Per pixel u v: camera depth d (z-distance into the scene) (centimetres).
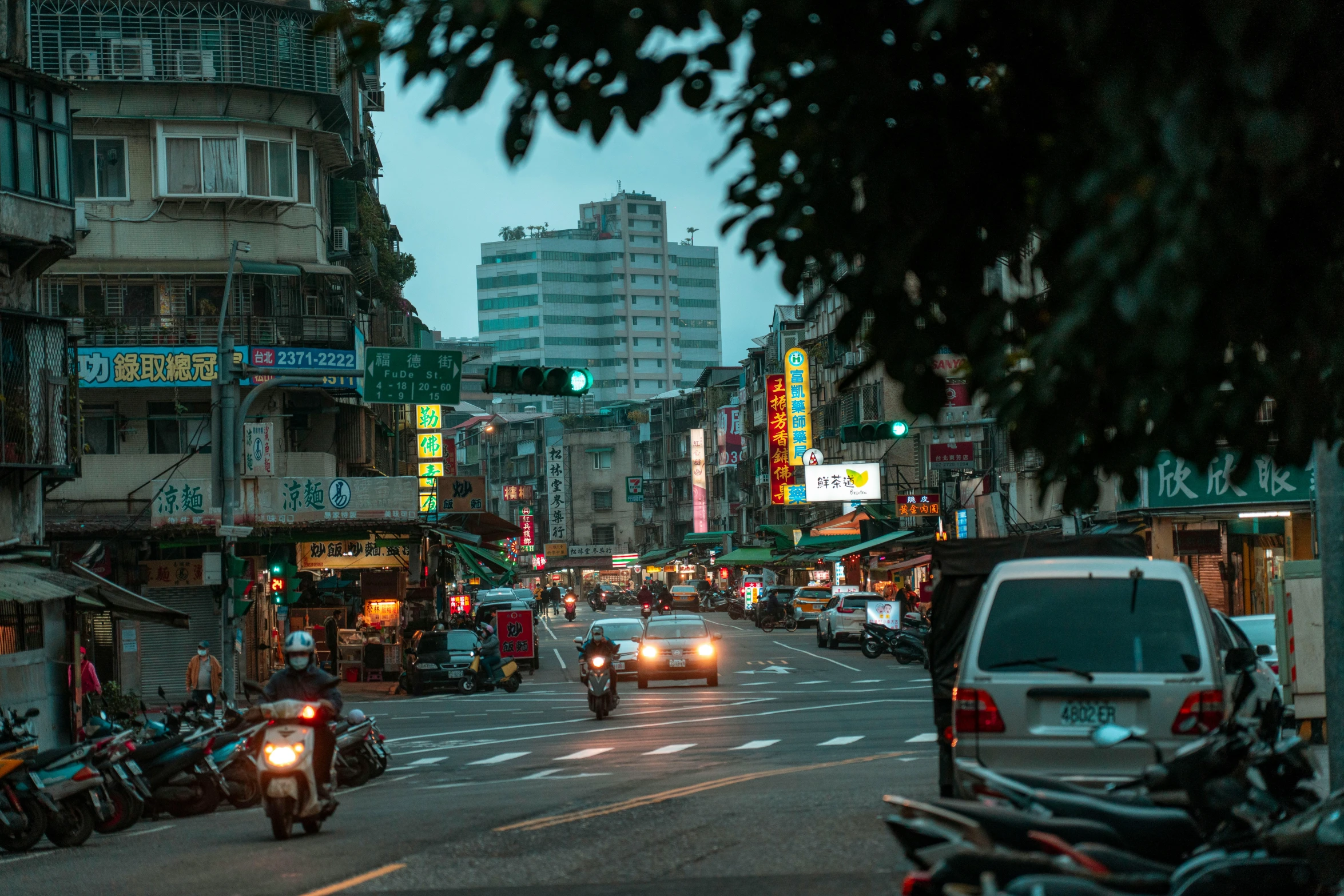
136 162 4312
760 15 448
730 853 980
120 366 4106
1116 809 645
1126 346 398
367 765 1773
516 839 1091
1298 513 2897
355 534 3766
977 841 532
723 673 4016
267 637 4022
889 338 497
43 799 1280
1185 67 380
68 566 2117
